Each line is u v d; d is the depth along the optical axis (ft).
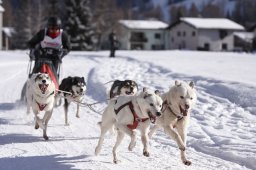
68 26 194.08
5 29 287.07
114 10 254.88
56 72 33.24
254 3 441.68
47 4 239.71
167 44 287.89
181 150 20.94
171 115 21.71
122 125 20.84
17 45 249.55
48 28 33.96
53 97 27.96
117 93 31.09
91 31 198.49
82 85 33.27
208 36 253.65
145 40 284.41
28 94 28.86
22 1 249.96
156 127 25.14
